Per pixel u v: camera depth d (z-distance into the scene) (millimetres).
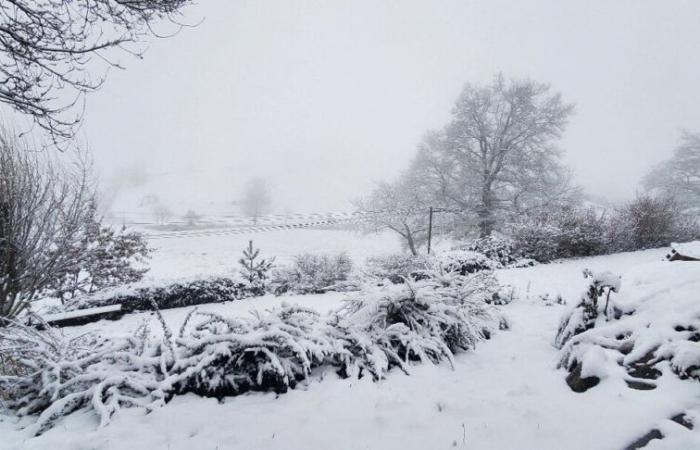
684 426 2098
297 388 3098
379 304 4043
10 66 3336
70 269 6977
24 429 2541
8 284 4504
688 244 5707
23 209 4555
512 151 19328
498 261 12844
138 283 8828
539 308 6516
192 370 2908
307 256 11508
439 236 20938
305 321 3602
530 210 18469
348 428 2465
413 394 2951
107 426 2510
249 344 3014
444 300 4492
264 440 2352
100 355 3088
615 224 14305
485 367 3619
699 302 3105
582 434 2211
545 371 3336
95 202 6715
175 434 2426
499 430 2361
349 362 3359
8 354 3357
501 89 19984
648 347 2869
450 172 20453
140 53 3582
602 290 3908
